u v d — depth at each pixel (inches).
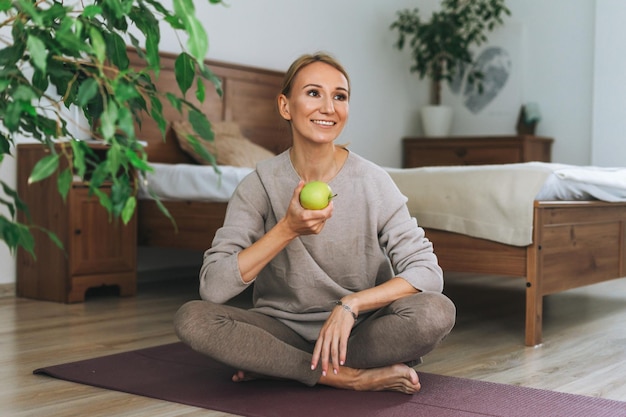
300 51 200.7
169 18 39.7
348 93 72.0
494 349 98.4
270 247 66.1
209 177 139.0
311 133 70.1
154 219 147.6
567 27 219.0
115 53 42.7
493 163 212.4
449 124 229.8
